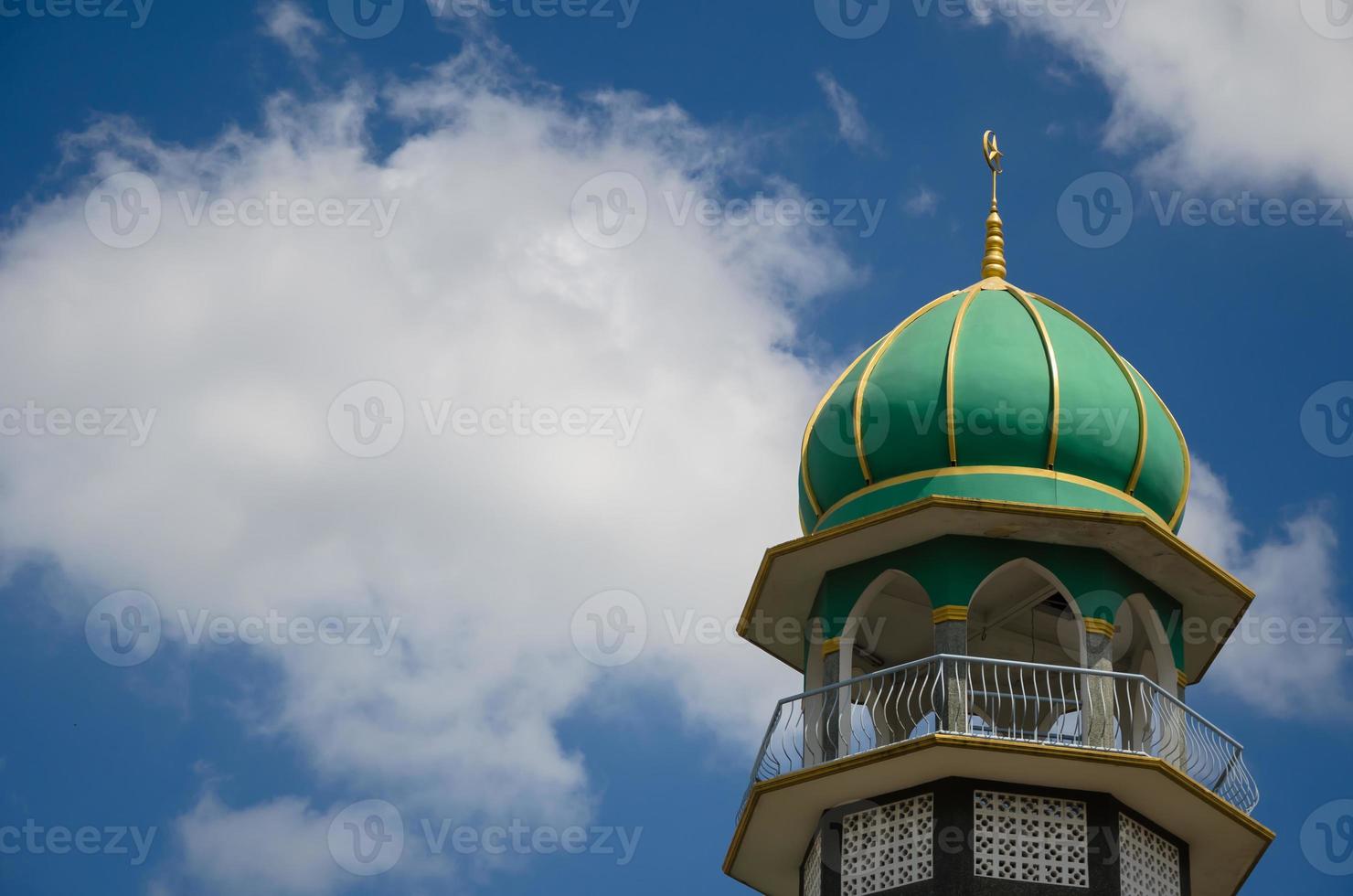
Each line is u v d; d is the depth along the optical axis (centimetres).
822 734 3145
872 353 3428
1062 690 3169
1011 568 3353
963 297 3462
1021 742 2977
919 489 3241
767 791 3106
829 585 3266
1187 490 3375
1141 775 2997
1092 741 3039
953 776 3028
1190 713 3119
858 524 3181
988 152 3772
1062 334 3375
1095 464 3253
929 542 3195
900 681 3497
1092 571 3175
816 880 3133
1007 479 3219
